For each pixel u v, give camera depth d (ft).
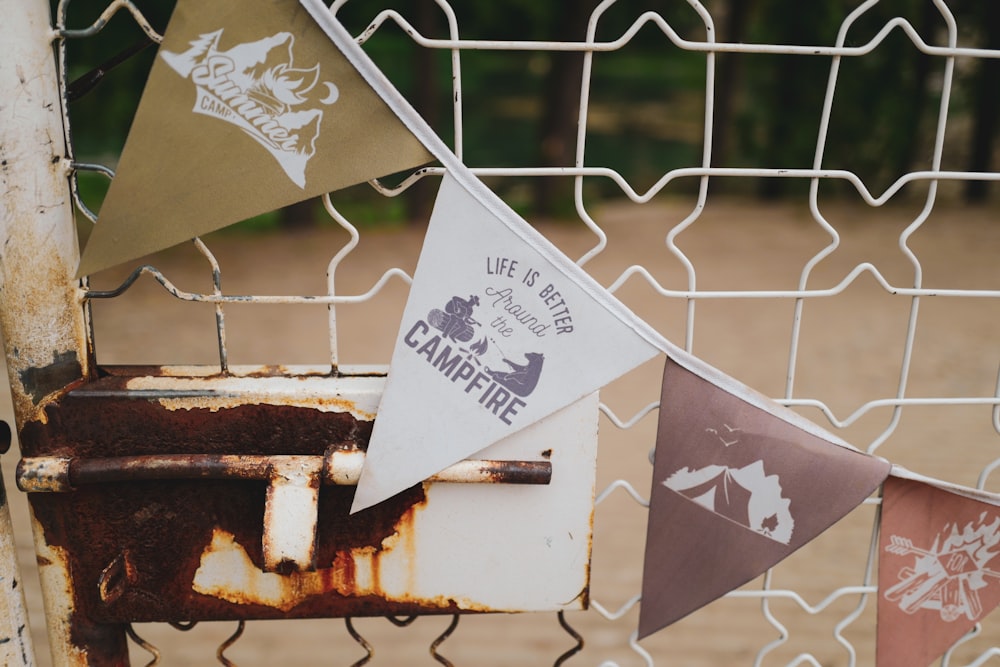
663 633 9.16
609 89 94.43
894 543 4.45
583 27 36.83
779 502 4.10
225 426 3.88
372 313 22.31
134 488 3.88
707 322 22.15
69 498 3.88
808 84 42.04
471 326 3.82
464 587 4.17
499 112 76.84
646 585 4.28
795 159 42.50
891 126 41.42
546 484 4.01
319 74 3.55
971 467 12.62
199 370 4.05
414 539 4.07
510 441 3.97
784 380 17.62
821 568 10.33
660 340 3.92
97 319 20.76
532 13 44.65
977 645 8.60
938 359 19.13
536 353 3.86
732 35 43.75
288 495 3.66
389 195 3.72
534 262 3.77
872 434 14.11
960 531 4.42
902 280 26.68
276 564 3.54
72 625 4.08
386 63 56.03
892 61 40.52
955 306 23.76
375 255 29.07
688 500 4.14
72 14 17.16
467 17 47.01
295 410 3.88
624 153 61.87
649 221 37.52
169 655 8.62
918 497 4.36
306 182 3.63
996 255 29.86
